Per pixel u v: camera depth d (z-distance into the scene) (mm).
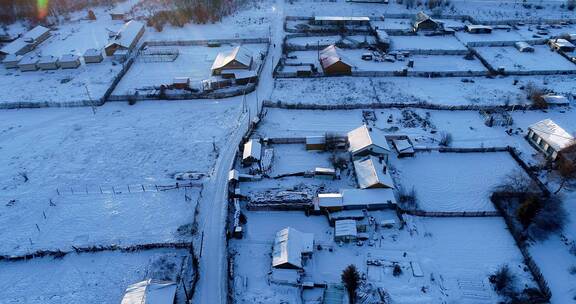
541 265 46281
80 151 66125
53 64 90688
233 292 44125
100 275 46750
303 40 101438
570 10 117562
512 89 79625
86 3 129375
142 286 42219
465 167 60688
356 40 100812
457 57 92875
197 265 46812
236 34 104438
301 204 53344
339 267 46562
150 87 82125
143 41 101688
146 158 64125
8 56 92500
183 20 110625
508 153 63188
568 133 62156
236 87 81438
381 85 81875
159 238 50844
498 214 52406
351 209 52812
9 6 115188
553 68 86438
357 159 60406
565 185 55594
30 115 75500
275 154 63781
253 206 53688
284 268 45438
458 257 47438
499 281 43688
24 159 64688
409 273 45688
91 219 53875
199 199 55906
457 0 125188
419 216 52500
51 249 49938
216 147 65688
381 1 122812
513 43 97125
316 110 74188
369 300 42688
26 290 45594
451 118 71438
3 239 51500
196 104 77500
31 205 56344
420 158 62594
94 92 81125
